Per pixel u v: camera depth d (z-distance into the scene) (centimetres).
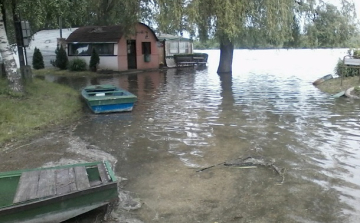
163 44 2711
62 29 2683
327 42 1989
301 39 1989
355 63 1383
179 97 1296
